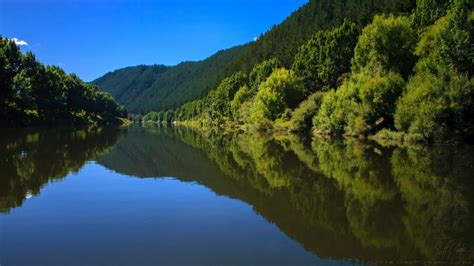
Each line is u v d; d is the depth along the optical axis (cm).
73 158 3462
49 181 2402
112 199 1983
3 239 1388
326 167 2962
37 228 1509
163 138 6612
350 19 9588
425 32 5359
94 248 1304
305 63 8694
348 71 7950
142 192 2156
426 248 1302
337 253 1266
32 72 9250
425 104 4150
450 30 4319
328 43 8212
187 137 6975
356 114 5456
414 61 5625
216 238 1405
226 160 3519
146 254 1256
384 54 5716
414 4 7956
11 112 7519
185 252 1270
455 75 4109
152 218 1652
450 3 5566
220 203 1905
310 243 1358
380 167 2869
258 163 3288
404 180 2384
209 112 13688
